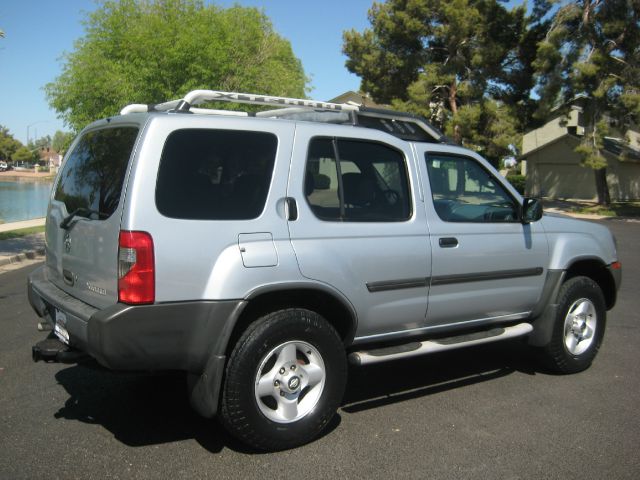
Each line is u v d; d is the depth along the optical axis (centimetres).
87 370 534
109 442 394
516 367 561
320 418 391
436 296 450
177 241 347
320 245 391
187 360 355
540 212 494
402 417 442
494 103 3070
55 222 436
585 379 531
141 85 1958
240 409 362
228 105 1861
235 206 368
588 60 2488
